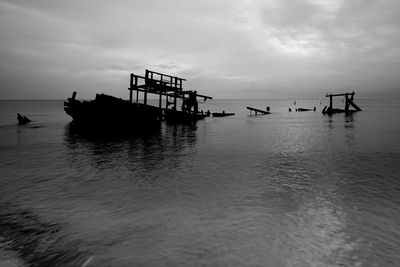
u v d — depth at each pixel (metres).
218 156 14.22
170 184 9.30
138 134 23.83
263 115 60.66
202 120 43.03
